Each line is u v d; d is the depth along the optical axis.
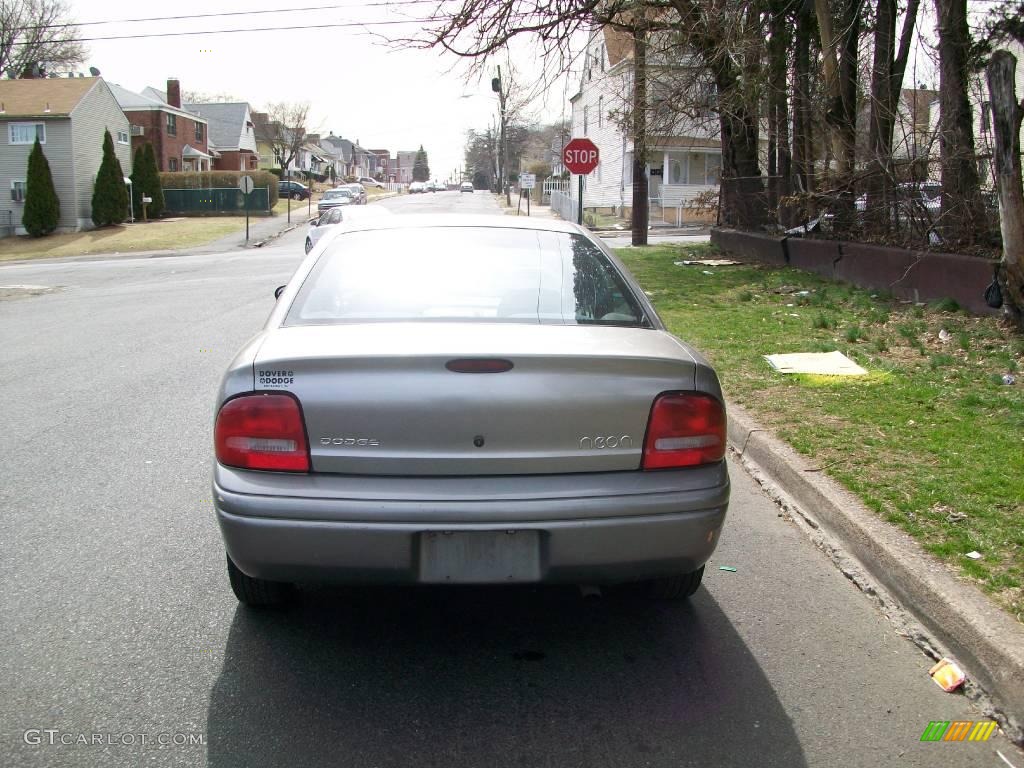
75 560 4.40
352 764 2.84
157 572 4.28
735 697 3.29
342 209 23.55
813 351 8.65
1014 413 6.32
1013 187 8.68
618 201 40.84
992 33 11.12
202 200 54.47
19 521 4.92
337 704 3.19
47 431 6.81
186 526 4.87
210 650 3.56
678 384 3.34
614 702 3.23
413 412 3.13
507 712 3.16
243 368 3.23
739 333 9.70
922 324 9.71
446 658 3.54
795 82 15.08
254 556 3.16
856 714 3.19
